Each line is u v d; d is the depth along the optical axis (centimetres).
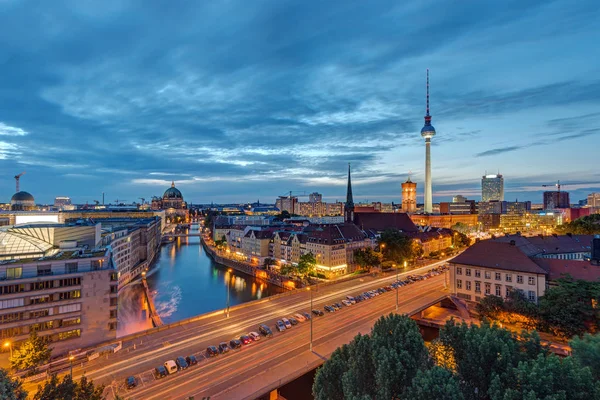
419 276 12400
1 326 6397
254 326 7438
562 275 8000
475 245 9938
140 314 11312
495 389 3200
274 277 15475
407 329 4391
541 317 7231
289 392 6191
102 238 12756
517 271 8612
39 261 7031
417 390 3228
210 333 7062
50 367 5697
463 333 4228
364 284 11419
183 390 4972
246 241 19800
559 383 3039
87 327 7125
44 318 6750
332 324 7606
